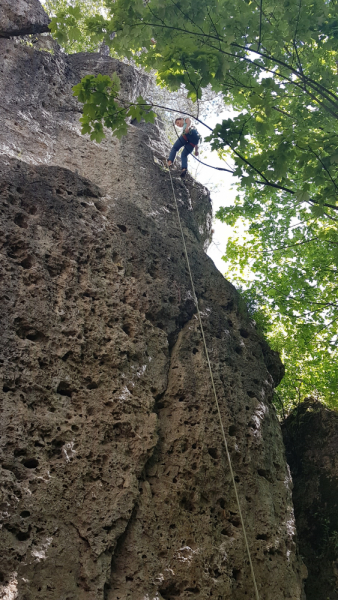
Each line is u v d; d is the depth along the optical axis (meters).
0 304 5.64
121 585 5.06
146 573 5.25
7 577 4.37
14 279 5.90
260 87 6.27
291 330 11.44
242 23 6.27
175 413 6.64
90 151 9.38
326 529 8.74
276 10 6.23
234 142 6.77
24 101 9.15
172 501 5.93
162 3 6.07
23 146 8.47
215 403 6.94
